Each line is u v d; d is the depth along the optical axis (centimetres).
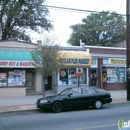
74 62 2216
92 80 2489
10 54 1973
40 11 3011
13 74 2036
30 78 2153
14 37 3008
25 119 1123
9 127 930
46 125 949
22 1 1903
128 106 1550
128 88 1759
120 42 5022
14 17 2916
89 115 1184
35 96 2014
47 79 2320
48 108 1323
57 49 1664
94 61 2500
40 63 1630
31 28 3053
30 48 2081
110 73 2544
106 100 1475
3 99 1822
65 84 2258
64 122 1005
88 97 1421
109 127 873
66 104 1360
